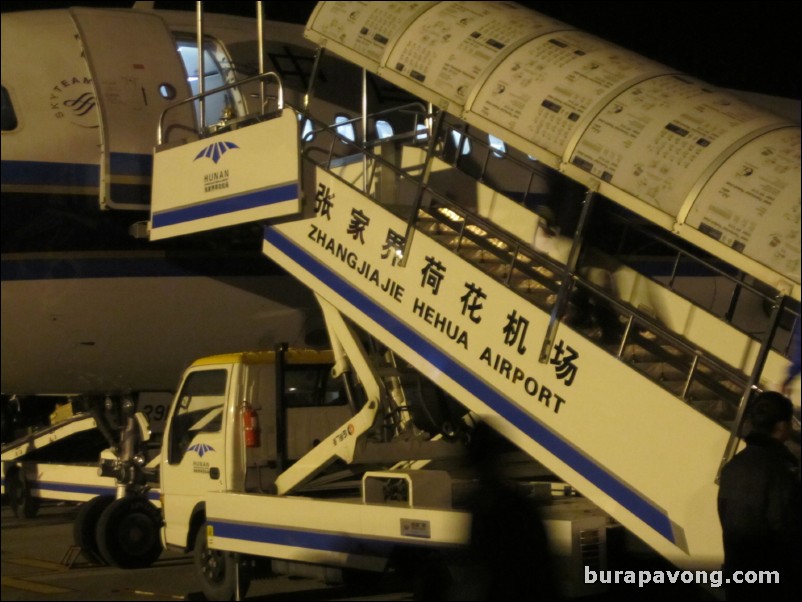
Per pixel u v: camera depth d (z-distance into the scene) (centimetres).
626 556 639
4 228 967
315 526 686
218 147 784
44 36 1044
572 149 645
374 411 727
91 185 1011
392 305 713
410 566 654
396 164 1079
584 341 617
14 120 992
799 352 716
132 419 1045
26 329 989
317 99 1188
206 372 837
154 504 1056
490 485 670
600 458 602
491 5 784
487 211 943
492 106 691
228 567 772
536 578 616
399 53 757
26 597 852
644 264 1308
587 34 748
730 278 812
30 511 1354
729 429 561
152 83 1062
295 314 1141
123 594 859
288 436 834
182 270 1056
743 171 586
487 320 663
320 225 761
